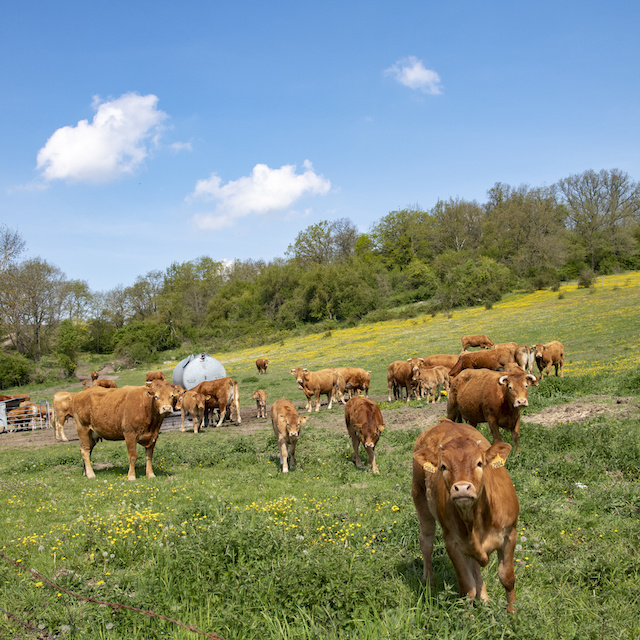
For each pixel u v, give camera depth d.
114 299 106.62
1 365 61.38
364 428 10.88
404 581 5.39
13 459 16.59
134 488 10.68
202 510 7.95
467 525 4.20
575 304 50.34
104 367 80.75
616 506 7.09
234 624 4.61
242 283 100.69
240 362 56.34
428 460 4.59
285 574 5.09
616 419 12.02
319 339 64.69
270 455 13.93
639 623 4.42
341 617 4.58
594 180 83.94
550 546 6.00
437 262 79.56
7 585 5.68
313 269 82.44
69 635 4.59
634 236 78.50
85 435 12.89
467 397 11.98
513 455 10.13
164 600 5.07
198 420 21.14
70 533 7.40
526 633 4.12
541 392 17.00
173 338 93.31
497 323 48.22
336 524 7.03
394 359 39.25
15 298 68.56
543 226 79.69
